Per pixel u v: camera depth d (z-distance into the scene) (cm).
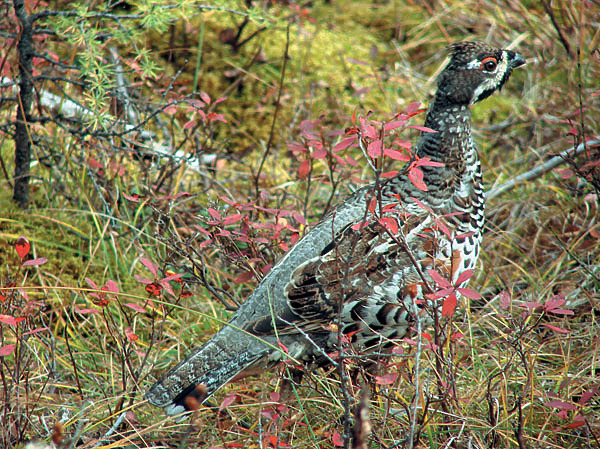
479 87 676
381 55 1317
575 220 891
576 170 783
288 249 694
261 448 511
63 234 864
